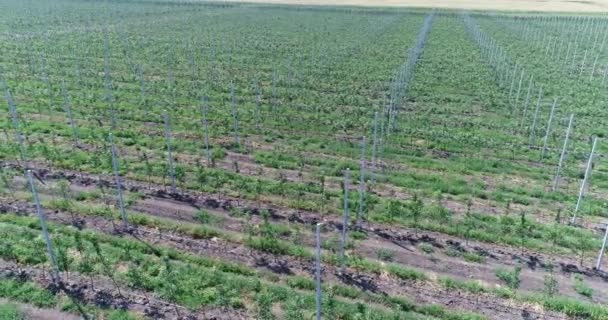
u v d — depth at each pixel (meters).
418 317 14.15
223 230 18.11
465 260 16.77
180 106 31.20
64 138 25.66
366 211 19.30
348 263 16.31
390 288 15.36
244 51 48.72
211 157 23.89
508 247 17.44
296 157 24.25
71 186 20.81
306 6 92.06
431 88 36.41
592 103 33.06
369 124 28.25
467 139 26.33
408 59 42.56
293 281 15.44
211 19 72.31
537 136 27.11
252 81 37.34
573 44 54.97
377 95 34.47
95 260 15.74
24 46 47.34
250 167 23.23
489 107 32.31
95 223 18.20
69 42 50.28
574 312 14.43
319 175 22.53
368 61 44.78
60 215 18.62
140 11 78.62
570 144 26.05
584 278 15.91
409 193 21.14
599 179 22.39
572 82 38.41
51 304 14.27
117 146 24.91
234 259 16.55
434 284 15.54
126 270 15.65
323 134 27.17
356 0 106.56
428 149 25.61
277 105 31.66
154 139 25.86
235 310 14.27
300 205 19.70
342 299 14.95
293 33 61.00
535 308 14.59
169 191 20.61
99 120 27.98
